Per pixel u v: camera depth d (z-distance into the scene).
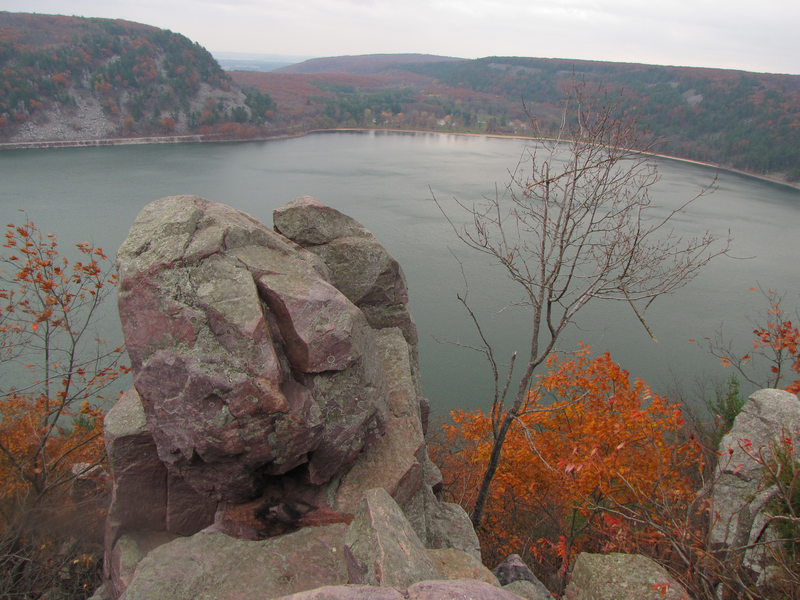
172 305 5.17
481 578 4.91
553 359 13.08
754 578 5.95
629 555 5.92
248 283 5.41
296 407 5.23
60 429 11.78
